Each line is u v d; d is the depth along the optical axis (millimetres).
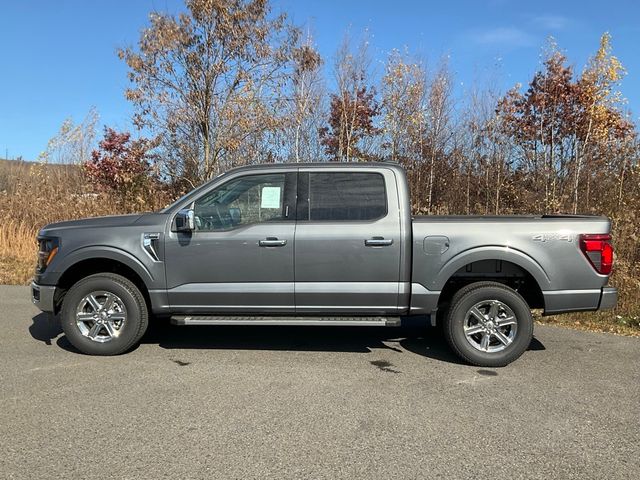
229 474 3234
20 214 14000
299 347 6039
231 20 12859
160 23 12852
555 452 3574
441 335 6613
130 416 4066
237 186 5543
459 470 3320
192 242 5434
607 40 15969
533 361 5602
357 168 5504
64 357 5527
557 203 12148
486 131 14727
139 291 5570
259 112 13516
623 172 12164
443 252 5336
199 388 4684
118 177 14406
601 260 5297
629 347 6172
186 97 13367
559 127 15602
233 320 5465
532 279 5531
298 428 3891
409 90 15094
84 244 5496
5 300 8438
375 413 4184
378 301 5391
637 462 3453
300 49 13742
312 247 5363
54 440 3654
